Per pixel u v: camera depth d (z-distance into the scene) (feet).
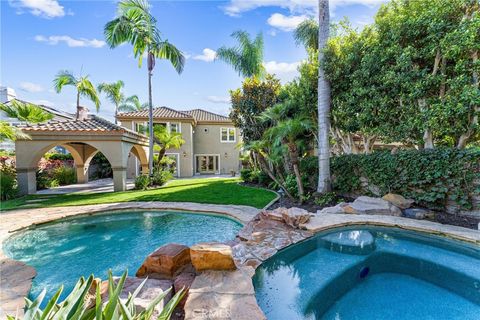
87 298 9.95
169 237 23.77
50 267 17.80
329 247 19.16
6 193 39.75
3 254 19.38
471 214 22.43
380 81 29.37
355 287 14.53
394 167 27.76
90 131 45.83
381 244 19.40
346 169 34.47
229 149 99.50
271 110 38.37
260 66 67.51
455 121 23.88
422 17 24.52
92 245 22.07
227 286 11.76
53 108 85.81
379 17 30.37
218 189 48.16
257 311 10.00
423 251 18.12
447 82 23.79
